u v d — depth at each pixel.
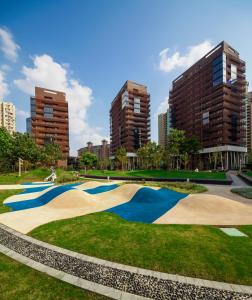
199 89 90.00
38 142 91.62
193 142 65.38
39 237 8.12
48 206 14.50
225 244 7.07
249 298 4.44
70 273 5.49
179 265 5.74
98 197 18.16
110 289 4.80
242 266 5.61
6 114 127.31
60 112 97.62
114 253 6.56
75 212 12.54
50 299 4.43
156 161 69.38
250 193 19.33
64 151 96.88
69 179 35.41
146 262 5.96
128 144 104.38
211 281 5.02
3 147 45.44
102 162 106.50
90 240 7.65
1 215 11.89
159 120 168.12
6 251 6.93
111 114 141.88
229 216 11.17
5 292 4.69
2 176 38.22
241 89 81.62
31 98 92.44
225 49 78.62
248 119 113.50
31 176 40.34
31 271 5.62
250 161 72.94
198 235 7.98
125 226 9.31
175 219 10.62
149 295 4.58
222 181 28.50
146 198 16.02
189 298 4.45
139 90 111.25
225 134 76.50
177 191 21.23
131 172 52.66
